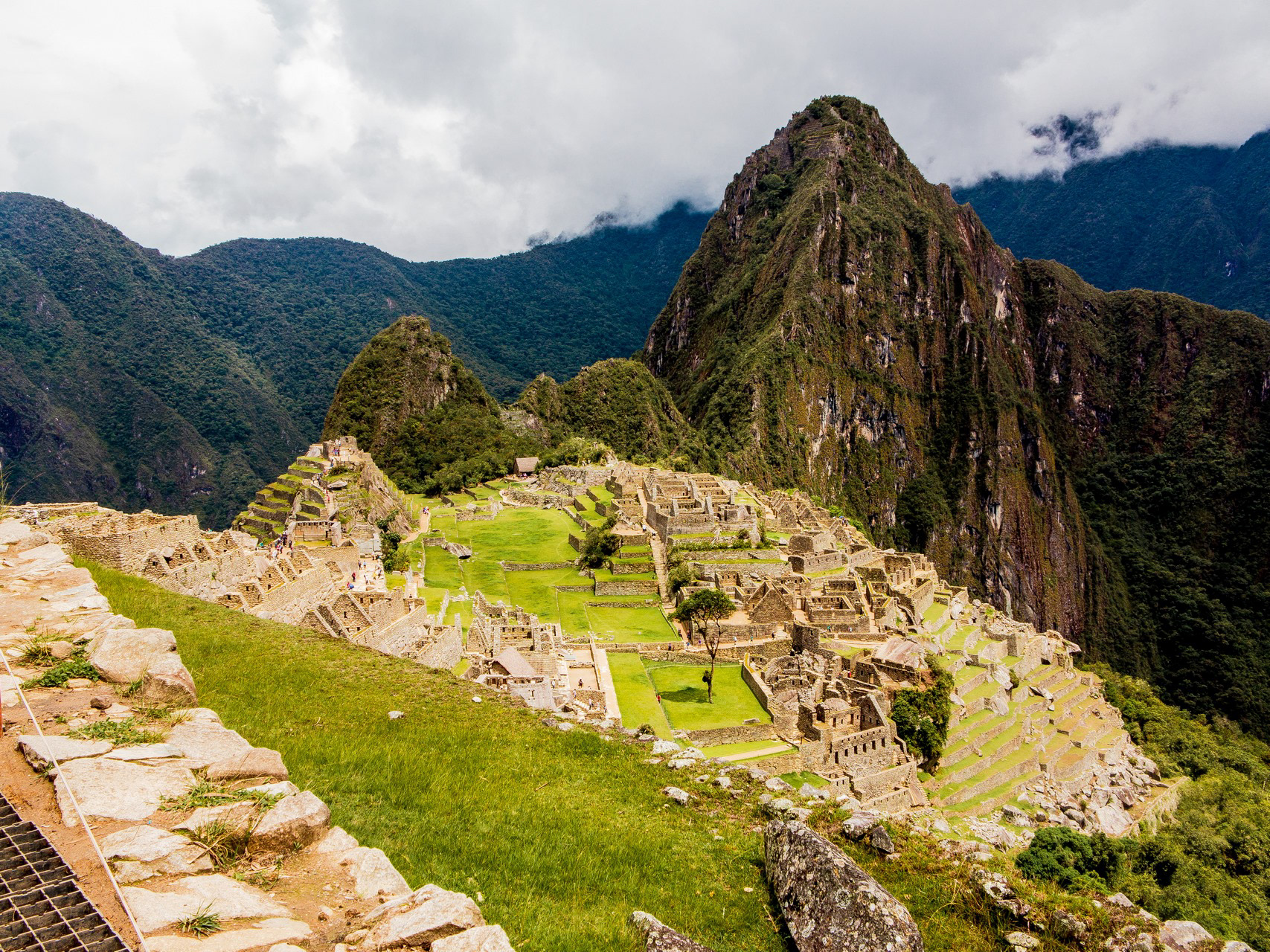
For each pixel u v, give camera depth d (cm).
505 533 12275
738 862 1844
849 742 5341
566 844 1845
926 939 1628
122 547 3631
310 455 13875
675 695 6059
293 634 3328
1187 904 5625
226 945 948
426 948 1029
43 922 914
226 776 1347
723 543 9838
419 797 1978
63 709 1476
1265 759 11950
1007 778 6712
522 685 4278
